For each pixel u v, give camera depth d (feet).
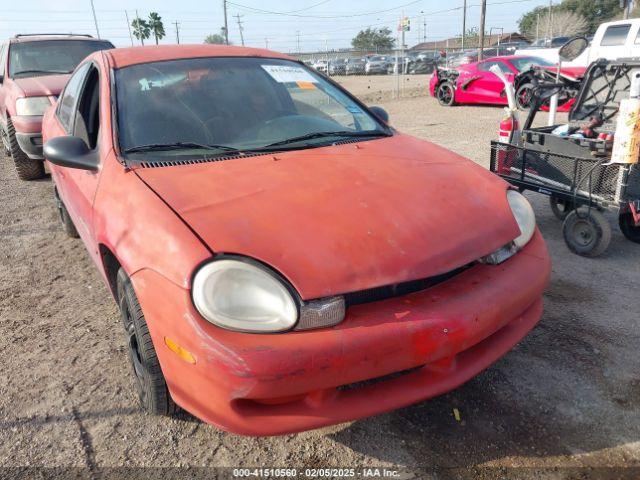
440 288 6.71
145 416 8.05
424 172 8.26
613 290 11.30
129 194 7.44
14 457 7.38
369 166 8.24
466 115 39.14
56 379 9.05
